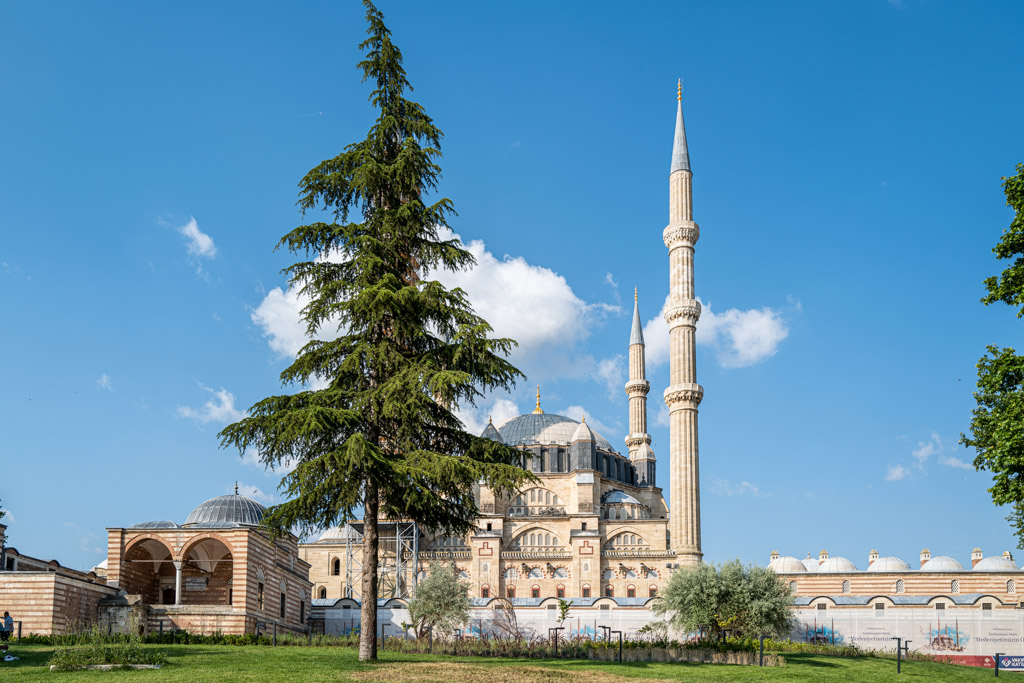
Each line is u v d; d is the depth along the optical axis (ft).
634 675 117.91
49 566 233.35
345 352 125.08
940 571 328.08
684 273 310.04
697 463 295.07
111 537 202.59
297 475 112.47
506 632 225.97
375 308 119.03
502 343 124.77
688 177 318.04
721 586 184.55
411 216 126.82
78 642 134.82
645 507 392.06
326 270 128.16
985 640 261.85
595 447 389.19
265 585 210.59
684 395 296.92
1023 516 158.20
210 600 231.30
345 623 251.39
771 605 182.29
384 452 123.54
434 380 114.32
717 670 129.18
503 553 345.92
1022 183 120.67
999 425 119.03
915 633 265.95
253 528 201.36
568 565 342.03
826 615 272.10
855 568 351.46
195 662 118.42
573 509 373.40
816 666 147.43
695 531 288.51
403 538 336.29
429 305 123.34
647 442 421.59
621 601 282.36
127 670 108.06
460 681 104.12
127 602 186.19
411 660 130.00
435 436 130.21
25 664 114.73
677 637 225.97
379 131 131.95
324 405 119.75
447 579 223.51
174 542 201.98
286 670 109.19
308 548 352.49
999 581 323.57
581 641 197.88
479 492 365.81
